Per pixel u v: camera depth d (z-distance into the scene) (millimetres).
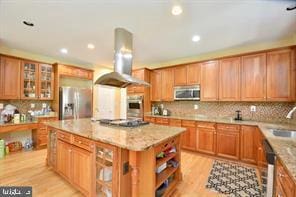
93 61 5074
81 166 2072
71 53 4230
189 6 2119
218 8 2156
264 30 2811
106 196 1903
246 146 3135
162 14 2316
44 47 3771
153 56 4453
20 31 2900
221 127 3436
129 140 1725
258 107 3529
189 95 4176
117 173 1700
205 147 3633
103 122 2846
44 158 3342
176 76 4445
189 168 2980
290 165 1123
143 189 1787
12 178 2514
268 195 1638
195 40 3279
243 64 3428
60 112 4430
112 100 6086
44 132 4070
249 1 2008
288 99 2943
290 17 2367
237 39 3225
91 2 2051
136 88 5008
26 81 4012
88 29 2814
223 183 2451
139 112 4879
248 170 2885
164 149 2035
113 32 2932
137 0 2010
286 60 2979
